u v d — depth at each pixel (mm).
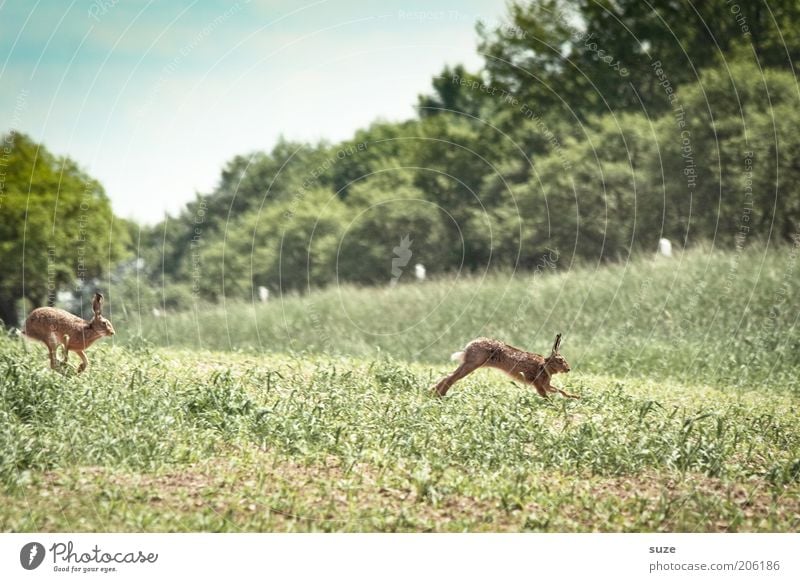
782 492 32656
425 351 72000
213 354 56875
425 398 41812
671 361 60594
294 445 34250
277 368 49938
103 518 29109
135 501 30125
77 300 130375
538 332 75062
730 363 58375
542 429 36781
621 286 80375
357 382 45031
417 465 32469
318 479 32094
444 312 83188
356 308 87438
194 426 35750
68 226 126125
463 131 134875
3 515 29172
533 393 43719
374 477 32469
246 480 31844
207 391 38438
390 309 86062
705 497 31797
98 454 32375
